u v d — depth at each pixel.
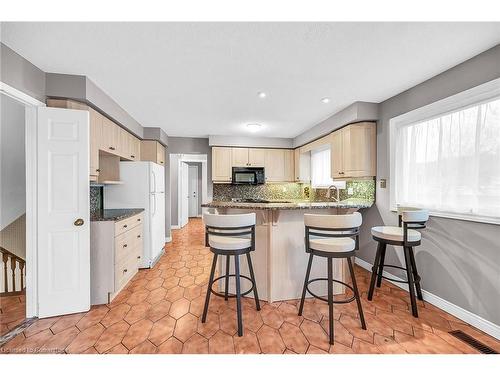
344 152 3.37
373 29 1.62
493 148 1.89
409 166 2.71
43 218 2.09
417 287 2.39
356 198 3.54
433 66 2.13
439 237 2.26
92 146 2.54
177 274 3.12
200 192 8.84
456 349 1.69
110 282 2.38
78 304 2.18
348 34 1.68
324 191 4.46
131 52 1.89
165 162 5.09
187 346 1.72
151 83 2.46
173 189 6.59
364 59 2.02
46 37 1.68
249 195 5.36
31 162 2.09
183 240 5.12
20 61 1.92
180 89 2.62
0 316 2.15
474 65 1.96
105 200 3.35
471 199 2.04
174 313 2.17
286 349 1.69
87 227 2.22
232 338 1.81
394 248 2.81
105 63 2.05
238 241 1.95
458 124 2.16
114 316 2.12
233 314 2.14
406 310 2.20
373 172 3.18
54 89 2.20
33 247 2.11
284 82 2.46
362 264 3.40
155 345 1.74
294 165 5.21
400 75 2.31
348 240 2.04
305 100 2.98
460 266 2.07
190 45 1.80
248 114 3.54
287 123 4.02
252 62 2.06
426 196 2.49
